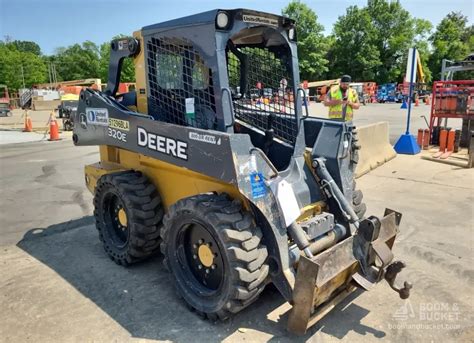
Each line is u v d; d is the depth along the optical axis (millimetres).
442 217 5340
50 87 36156
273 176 2959
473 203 5902
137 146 3613
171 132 3221
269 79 3840
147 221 3748
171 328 3051
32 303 3416
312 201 3414
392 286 3080
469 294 3492
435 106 10695
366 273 3039
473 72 42812
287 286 2867
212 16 2984
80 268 4055
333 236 3283
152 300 3441
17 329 3059
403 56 54531
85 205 6238
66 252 4465
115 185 3828
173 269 3346
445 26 63812
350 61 54500
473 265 3998
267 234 2930
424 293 3508
